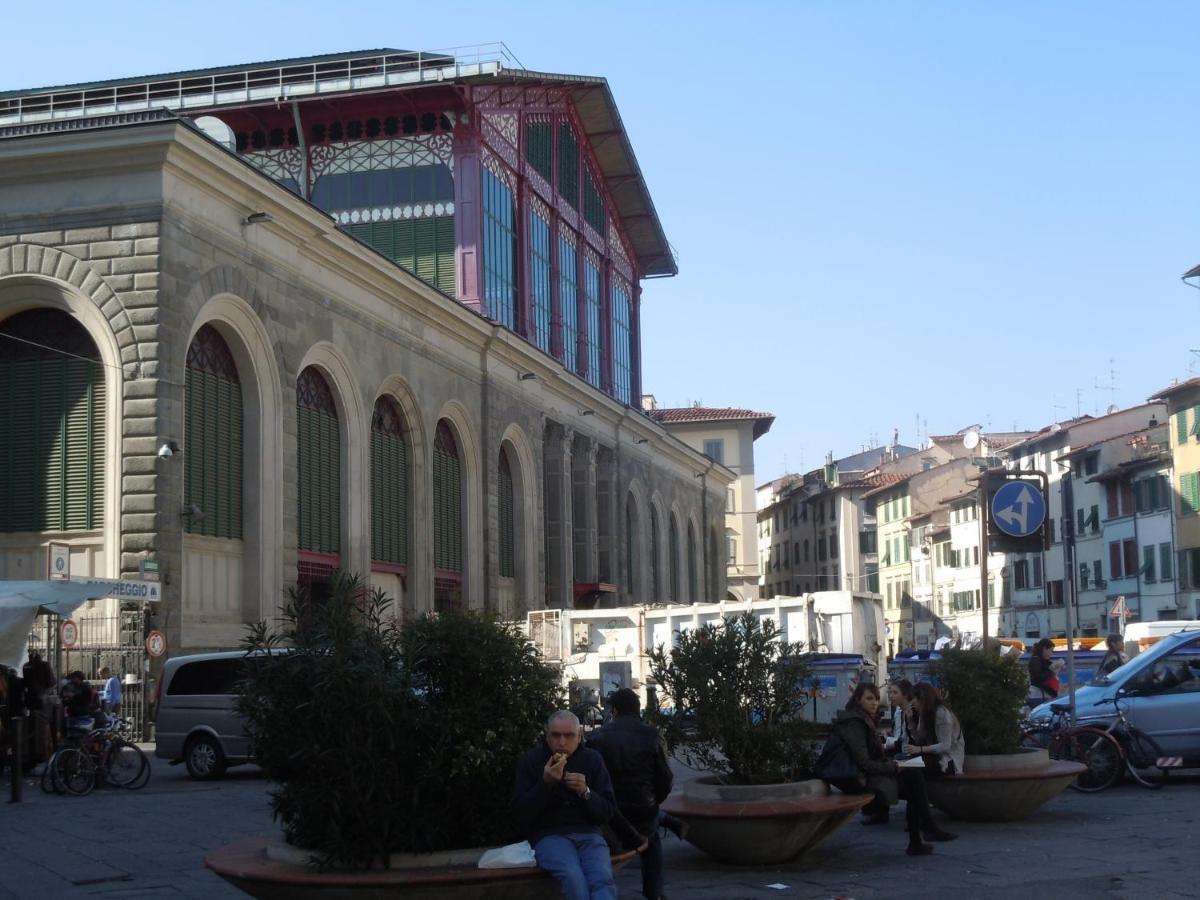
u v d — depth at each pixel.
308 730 9.80
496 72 48.59
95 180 31.14
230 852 10.59
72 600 23.45
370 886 9.34
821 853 14.25
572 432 59.34
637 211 71.00
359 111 50.06
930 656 31.94
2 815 19.08
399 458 43.66
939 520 97.44
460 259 49.50
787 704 13.74
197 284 31.91
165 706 25.30
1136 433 72.69
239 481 34.19
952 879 12.62
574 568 60.66
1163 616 66.12
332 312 38.28
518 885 9.45
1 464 31.70
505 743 9.91
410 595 43.62
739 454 105.44
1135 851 13.95
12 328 32.00
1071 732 19.42
